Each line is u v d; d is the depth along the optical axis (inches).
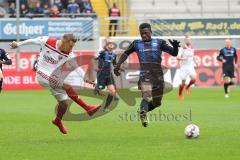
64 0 3732.8
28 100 2475.4
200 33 3676.2
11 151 1098.1
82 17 3678.6
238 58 3366.1
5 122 1631.4
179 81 3297.2
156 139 1251.8
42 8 3646.7
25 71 3272.6
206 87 3312.0
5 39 3528.5
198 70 3336.6
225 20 3683.6
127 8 3998.5
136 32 3710.6
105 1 3937.0
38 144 1192.8
